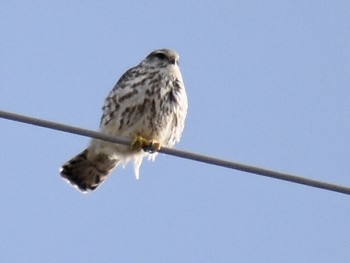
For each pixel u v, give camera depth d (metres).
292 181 11.66
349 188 11.57
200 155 12.07
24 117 11.66
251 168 11.87
